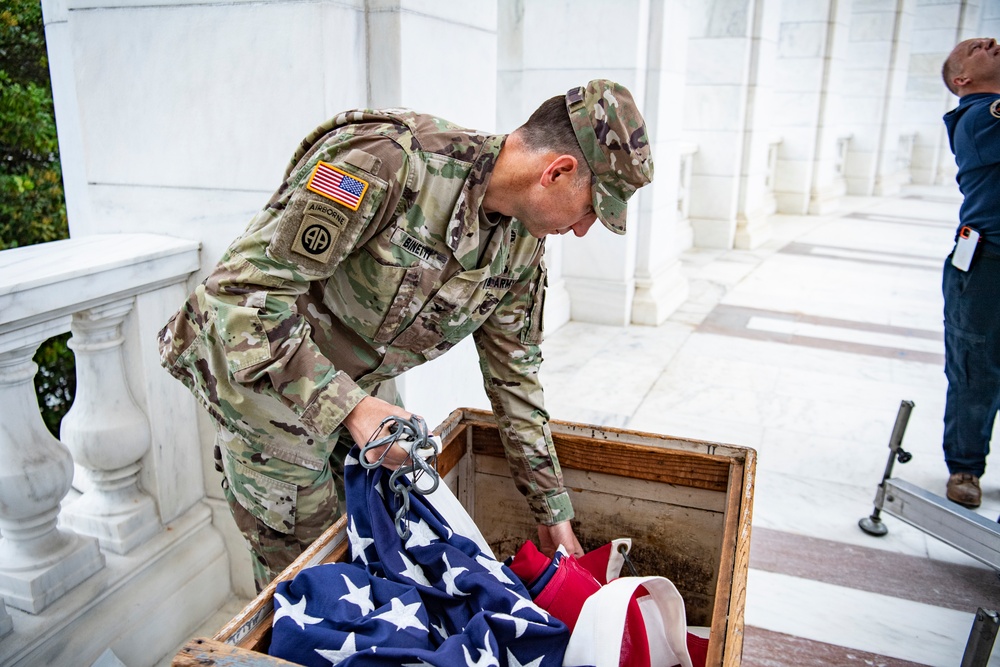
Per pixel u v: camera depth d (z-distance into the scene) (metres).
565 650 1.18
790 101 10.02
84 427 2.01
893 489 2.58
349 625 1.04
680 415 3.71
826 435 3.52
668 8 4.73
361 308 1.38
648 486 1.66
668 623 1.29
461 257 1.30
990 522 2.29
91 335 1.96
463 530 1.36
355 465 1.24
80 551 1.92
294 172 1.26
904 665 2.08
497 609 1.16
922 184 14.70
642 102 4.81
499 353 1.54
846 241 8.35
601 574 1.55
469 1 2.38
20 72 5.50
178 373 1.48
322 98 1.94
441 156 1.25
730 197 7.74
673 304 5.52
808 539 2.70
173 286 2.15
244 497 1.57
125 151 2.19
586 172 1.22
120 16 2.08
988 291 2.58
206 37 2.01
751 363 4.45
